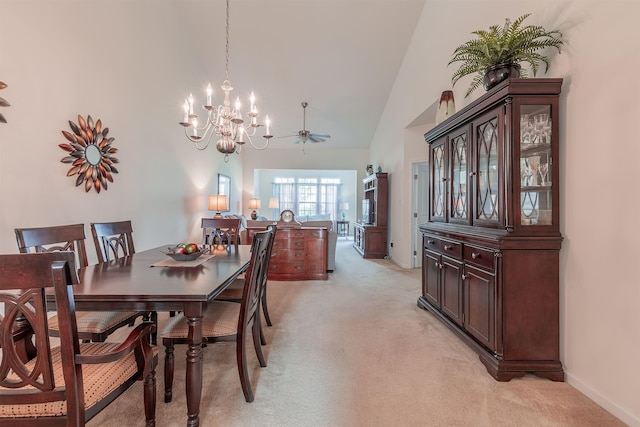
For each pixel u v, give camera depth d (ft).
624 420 4.89
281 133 24.54
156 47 12.58
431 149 10.17
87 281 5.18
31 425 3.34
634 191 4.78
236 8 14.02
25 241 5.50
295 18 14.47
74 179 8.42
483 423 4.87
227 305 6.33
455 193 8.50
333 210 35.78
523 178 6.11
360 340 7.92
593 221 5.45
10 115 6.66
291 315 9.75
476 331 6.98
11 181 6.70
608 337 5.16
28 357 4.13
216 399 5.44
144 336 4.22
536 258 6.09
